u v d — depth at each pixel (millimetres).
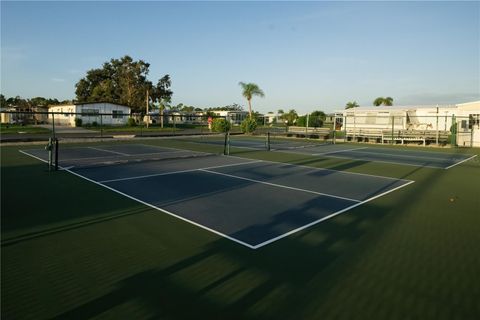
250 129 34594
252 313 3529
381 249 5285
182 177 11211
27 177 10867
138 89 54750
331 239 5699
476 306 3719
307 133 32719
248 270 4516
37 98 85812
